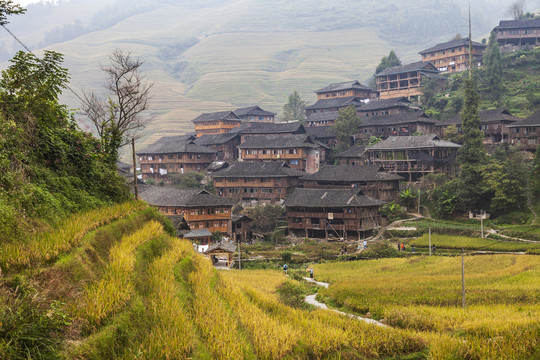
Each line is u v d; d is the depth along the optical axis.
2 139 18.03
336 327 25.33
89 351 10.50
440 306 35.56
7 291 10.43
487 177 76.31
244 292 29.17
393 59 157.75
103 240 17.95
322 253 67.44
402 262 58.22
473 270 50.91
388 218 82.44
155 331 13.25
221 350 15.32
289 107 164.75
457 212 80.50
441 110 116.38
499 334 25.89
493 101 114.94
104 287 13.20
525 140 85.69
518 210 74.06
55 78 22.19
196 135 140.75
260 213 85.94
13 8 18.55
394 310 32.25
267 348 18.78
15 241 13.12
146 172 118.81
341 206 77.38
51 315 10.18
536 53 126.56
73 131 26.73
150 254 21.47
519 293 37.97
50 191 21.14
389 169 93.00
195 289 21.05
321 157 109.81
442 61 142.25
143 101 35.56
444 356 22.84
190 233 71.06
